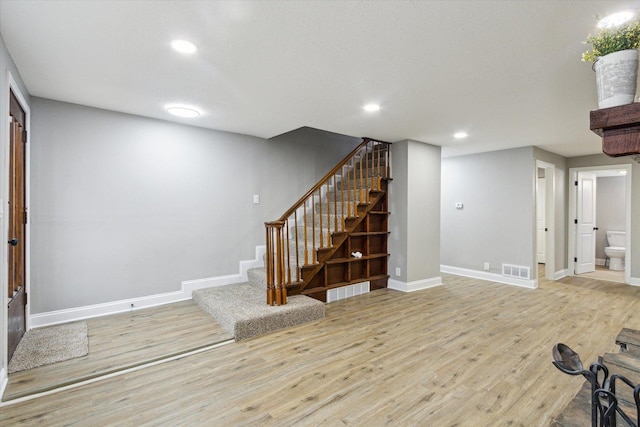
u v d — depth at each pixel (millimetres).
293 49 2109
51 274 3117
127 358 2488
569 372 870
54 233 3127
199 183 4047
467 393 2100
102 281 3400
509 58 2211
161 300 3777
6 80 2074
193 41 2016
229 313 3109
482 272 5570
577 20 1758
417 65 2324
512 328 3229
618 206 6926
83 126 3260
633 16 1682
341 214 4551
